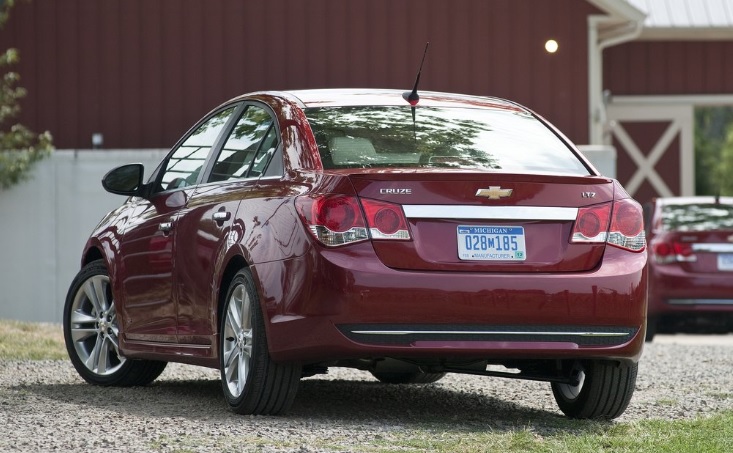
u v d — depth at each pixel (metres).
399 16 43.75
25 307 36.28
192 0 43.56
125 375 17.66
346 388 17.98
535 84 43.88
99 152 36.19
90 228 36.25
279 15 43.72
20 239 36.22
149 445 12.11
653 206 36.22
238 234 14.41
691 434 13.32
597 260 13.81
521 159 14.57
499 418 14.95
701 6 54.59
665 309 34.06
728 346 27.91
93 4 43.59
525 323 13.40
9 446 12.13
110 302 18.12
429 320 13.15
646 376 20.58
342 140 14.23
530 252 13.55
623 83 54.84
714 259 34.00
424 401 16.59
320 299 13.14
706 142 105.25
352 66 43.72
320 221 13.23
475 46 43.78
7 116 43.12
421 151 14.28
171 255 16.06
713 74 54.97
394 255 13.20
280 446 12.05
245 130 15.70
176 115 43.59
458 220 13.38
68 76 43.59
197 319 15.41
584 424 14.52
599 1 43.69
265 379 13.91
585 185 13.91
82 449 11.96
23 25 43.69
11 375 19.06
